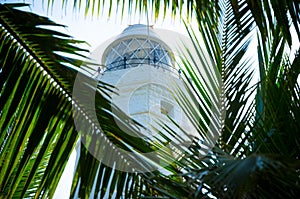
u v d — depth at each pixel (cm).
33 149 252
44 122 253
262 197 190
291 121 244
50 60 248
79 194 254
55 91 252
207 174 169
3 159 250
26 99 252
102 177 254
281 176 178
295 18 218
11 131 252
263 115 254
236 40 288
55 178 255
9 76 250
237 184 144
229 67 280
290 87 255
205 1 237
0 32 246
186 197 215
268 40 271
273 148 236
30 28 243
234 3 259
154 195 237
